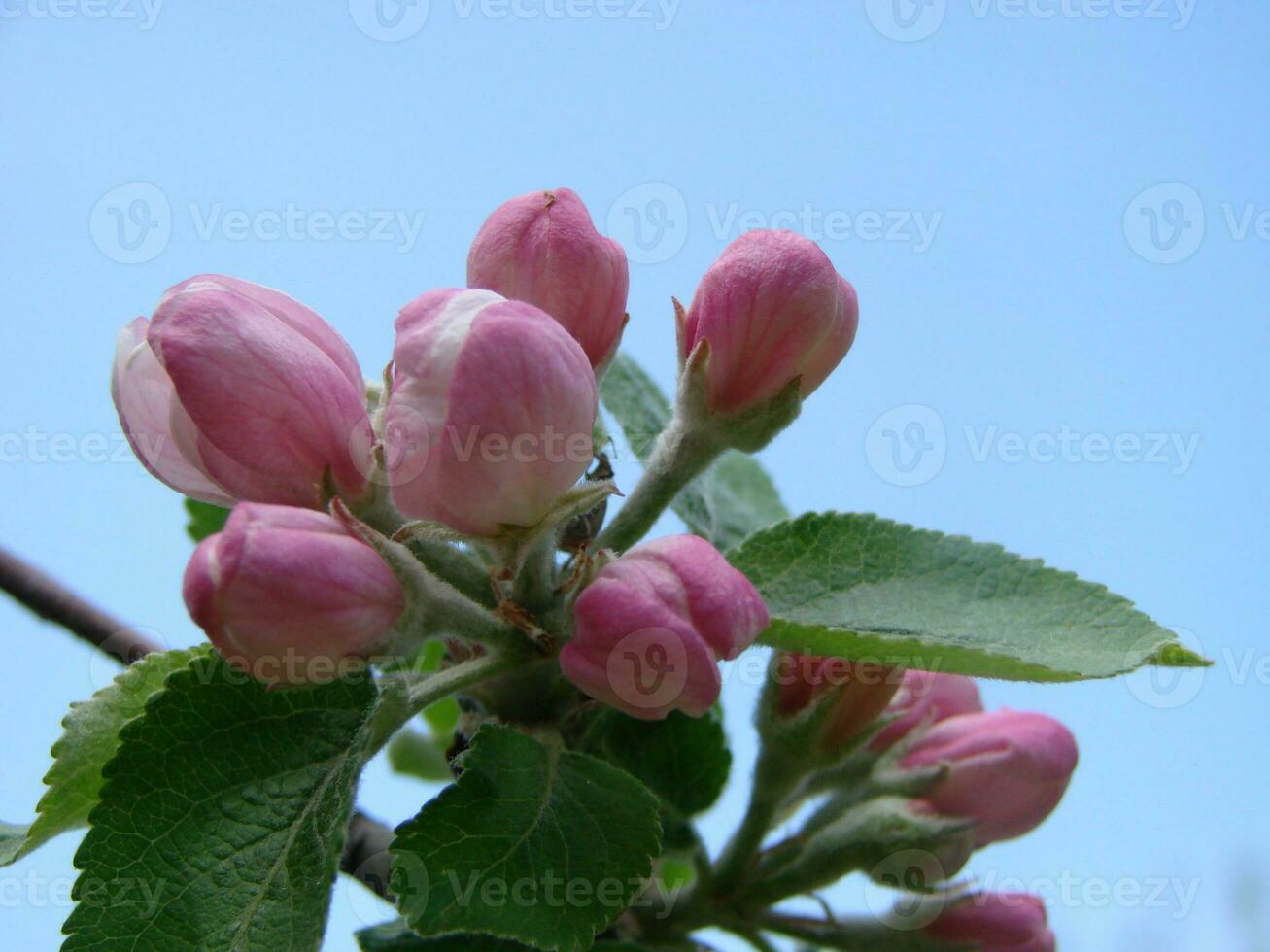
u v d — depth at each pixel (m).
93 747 0.18
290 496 0.17
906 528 0.19
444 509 0.16
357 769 0.16
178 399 0.17
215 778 0.16
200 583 0.15
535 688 0.18
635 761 0.20
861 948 0.20
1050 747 0.20
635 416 0.23
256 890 0.16
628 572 0.16
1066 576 0.18
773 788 0.20
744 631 0.16
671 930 0.20
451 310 0.16
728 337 0.18
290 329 0.17
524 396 0.16
